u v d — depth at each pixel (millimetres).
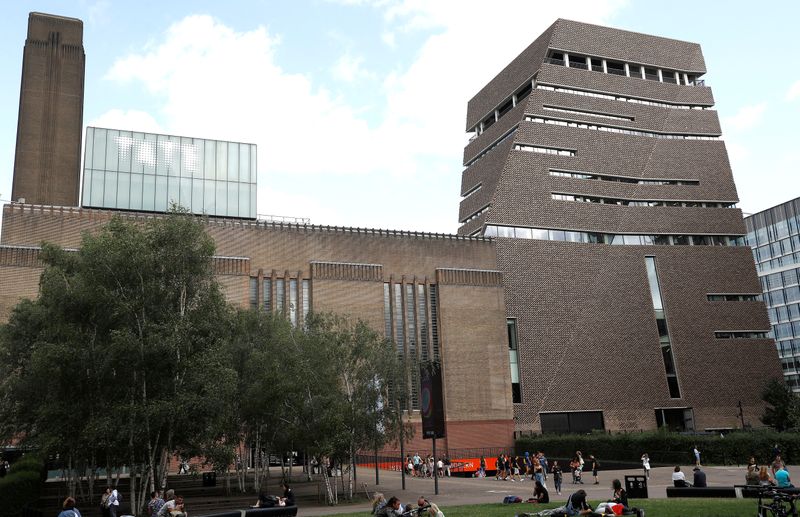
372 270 66562
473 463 60719
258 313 42438
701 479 29469
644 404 74062
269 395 35375
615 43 88062
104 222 58188
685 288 79688
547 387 71188
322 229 66312
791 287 128875
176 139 69875
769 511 20500
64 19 91625
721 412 76188
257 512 22672
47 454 30812
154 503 24812
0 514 29453
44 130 86562
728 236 83875
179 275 32375
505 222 75562
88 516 32469
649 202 82188
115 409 28828
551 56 85562
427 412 37344
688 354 77250
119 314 30453
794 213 129250
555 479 36188
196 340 31250
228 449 32906
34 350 32938
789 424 69688
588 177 81125
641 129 85438
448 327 68438
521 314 72625
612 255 78062
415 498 34844
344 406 35219
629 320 76438
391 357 38219
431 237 70812
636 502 26234
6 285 53688
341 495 38031
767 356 80062
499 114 91000
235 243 62500
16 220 55906
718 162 86125
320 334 37906
